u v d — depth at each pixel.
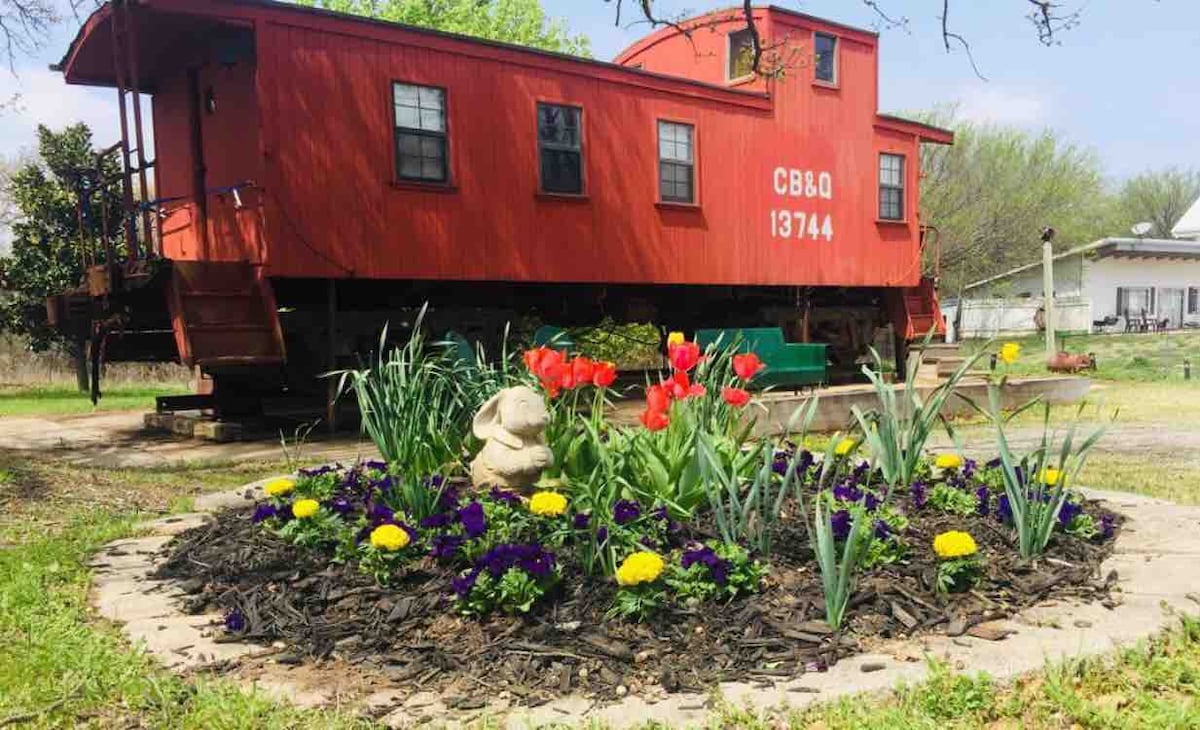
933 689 2.32
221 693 2.38
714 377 4.76
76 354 19.36
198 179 10.24
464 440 4.67
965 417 11.16
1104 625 2.79
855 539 2.76
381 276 9.19
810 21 13.16
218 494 5.25
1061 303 28.28
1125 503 4.70
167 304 8.84
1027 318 29.44
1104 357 20.31
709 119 12.10
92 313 9.95
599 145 10.91
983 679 2.36
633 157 11.28
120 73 8.66
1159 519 4.26
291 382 10.11
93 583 3.55
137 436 9.79
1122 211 46.97
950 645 2.63
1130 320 27.69
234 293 8.45
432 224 9.53
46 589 3.47
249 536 3.89
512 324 11.18
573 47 31.77
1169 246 27.05
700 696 2.34
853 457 5.36
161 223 10.88
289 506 3.92
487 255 9.95
